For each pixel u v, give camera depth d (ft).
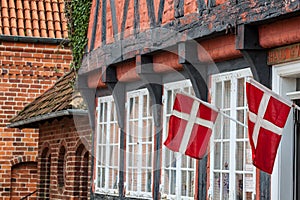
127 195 60.03
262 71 41.50
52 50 88.84
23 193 88.84
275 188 40.98
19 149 88.48
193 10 47.60
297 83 41.09
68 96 70.95
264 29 40.96
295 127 41.24
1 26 89.40
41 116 73.61
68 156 73.10
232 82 45.32
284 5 37.58
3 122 88.12
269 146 36.24
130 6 57.52
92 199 67.46
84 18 69.36
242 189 44.24
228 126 46.14
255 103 36.45
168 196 53.31
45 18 91.40
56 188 77.15
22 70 88.38
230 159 45.44
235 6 42.37
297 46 39.17
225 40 44.83
